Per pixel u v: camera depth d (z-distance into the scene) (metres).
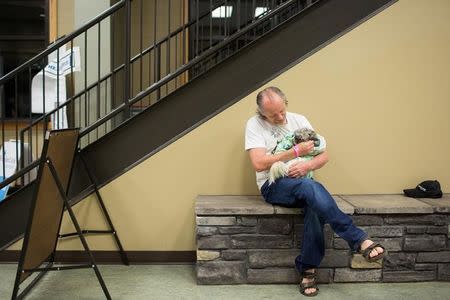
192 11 4.59
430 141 2.74
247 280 2.37
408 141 2.74
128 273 2.57
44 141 1.96
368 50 2.70
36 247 2.16
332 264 2.38
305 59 2.69
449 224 2.39
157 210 2.73
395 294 2.24
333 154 2.74
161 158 2.71
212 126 2.70
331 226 2.13
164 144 2.70
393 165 2.75
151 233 2.74
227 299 2.18
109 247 2.74
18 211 2.71
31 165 2.70
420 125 2.74
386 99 2.73
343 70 2.70
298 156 2.30
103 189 2.72
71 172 2.52
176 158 2.71
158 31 4.67
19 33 4.82
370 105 2.73
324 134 2.73
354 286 2.35
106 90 4.05
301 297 2.21
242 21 4.09
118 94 4.28
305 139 2.32
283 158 2.30
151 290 2.30
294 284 2.37
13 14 4.79
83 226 2.72
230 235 2.36
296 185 2.21
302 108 2.71
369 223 2.37
